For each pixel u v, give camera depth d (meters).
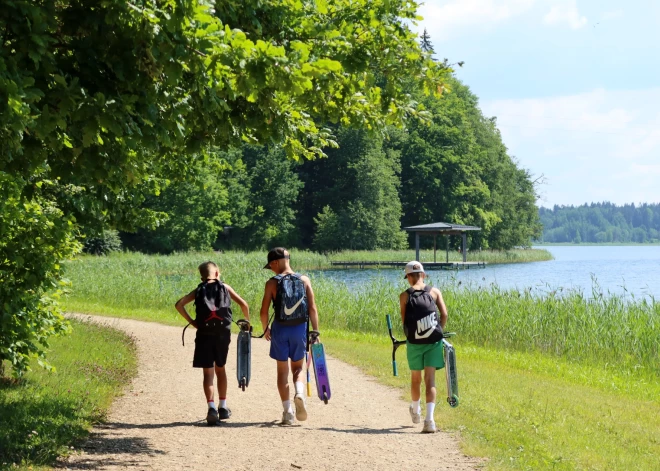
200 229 100.12
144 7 6.61
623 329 22.81
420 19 9.51
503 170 135.50
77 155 7.34
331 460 8.51
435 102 125.25
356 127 9.87
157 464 8.23
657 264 110.25
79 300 36.12
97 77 7.13
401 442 9.48
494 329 24.72
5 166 7.60
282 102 8.66
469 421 10.73
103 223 15.12
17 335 12.34
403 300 10.62
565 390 15.40
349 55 8.95
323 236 113.94
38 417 10.37
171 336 22.89
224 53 6.69
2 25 6.36
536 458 8.62
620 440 10.48
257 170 114.88
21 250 11.83
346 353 19.53
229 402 12.59
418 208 127.12
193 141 8.93
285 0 8.95
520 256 122.44
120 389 13.67
